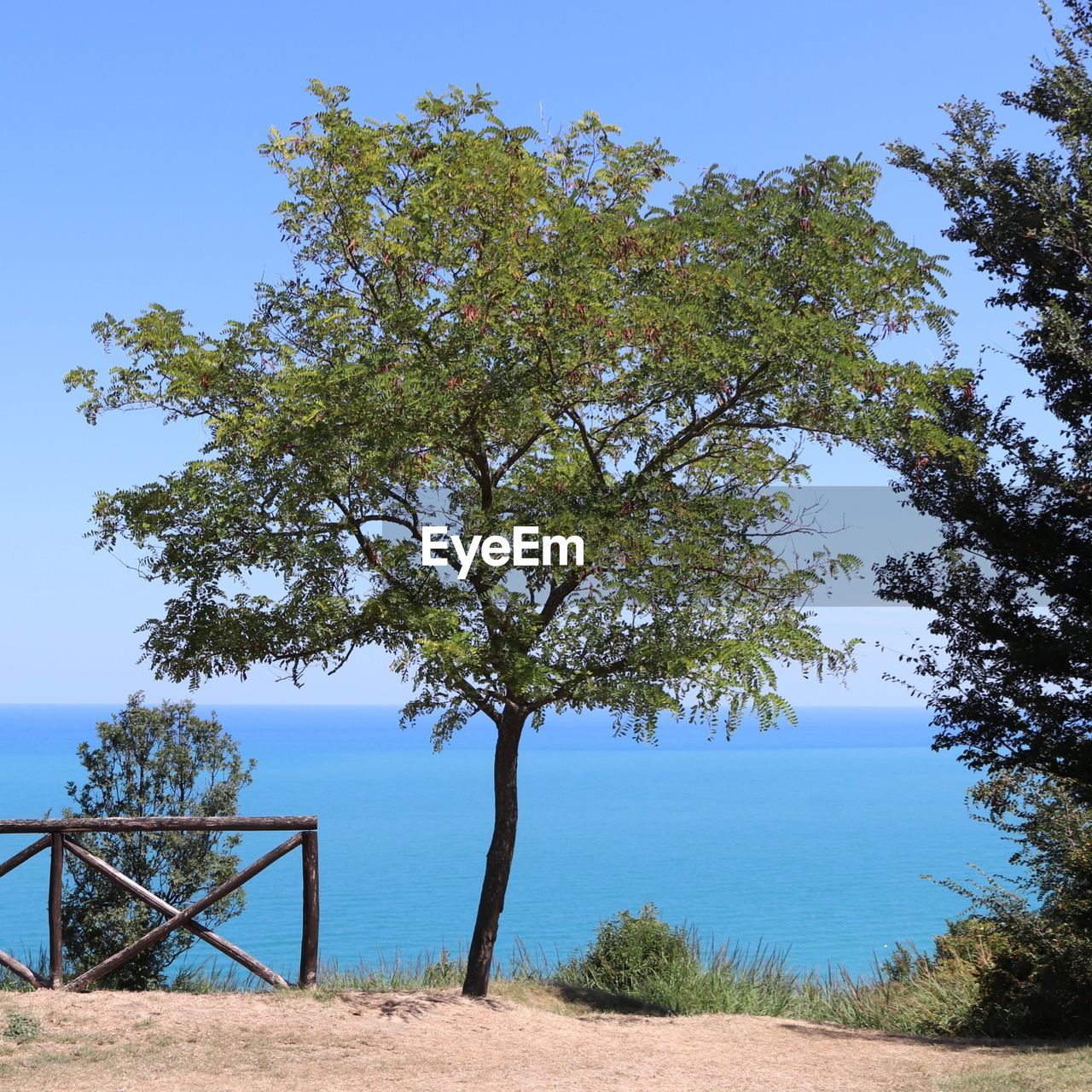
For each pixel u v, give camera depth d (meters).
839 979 15.34
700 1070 8.53
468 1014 9.68
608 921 15.98
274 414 10.58
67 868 13.30
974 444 11.71
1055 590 12.89
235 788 14.45
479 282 10.91
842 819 81.94
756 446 11.87
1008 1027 11.48
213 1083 7.19
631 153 11.78
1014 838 13.24
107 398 10.97
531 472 12.15
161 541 10.73
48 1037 7.85
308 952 9.78
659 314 10.45
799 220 10.81
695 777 146.25
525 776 147.62
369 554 11.02
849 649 10.55
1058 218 13.00
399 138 11.42
